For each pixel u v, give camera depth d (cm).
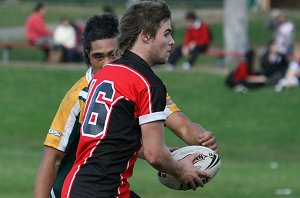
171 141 4791
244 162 4206
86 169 1210
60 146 1355
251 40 9494
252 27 10069
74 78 6169
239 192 3047
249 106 5497
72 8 11175
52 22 10012
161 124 1205
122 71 1213
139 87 1199
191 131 1420
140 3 1230
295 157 4525
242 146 4791
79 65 6600
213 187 3139
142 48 1229
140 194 2969
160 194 2967
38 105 5619
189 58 7025
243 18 6881
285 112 5356
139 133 1213
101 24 1358
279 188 3158
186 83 6009
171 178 1308
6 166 3719
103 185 1202
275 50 5775
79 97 1348
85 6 11331
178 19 10319
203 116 5378
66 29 6738
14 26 10131
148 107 1195
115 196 1205
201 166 1319
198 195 2962
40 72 6262
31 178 3353
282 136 4975
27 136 5112
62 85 6034
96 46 1354
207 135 1411
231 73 5822
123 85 1202
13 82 6044
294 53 5803
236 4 6850
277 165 4038
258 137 4962
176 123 1421
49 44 6775
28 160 4012
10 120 5338
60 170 1376
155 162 1205
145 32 1222
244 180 3378
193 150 1341
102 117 1205
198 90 5850
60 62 6750
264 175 3559
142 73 1209
